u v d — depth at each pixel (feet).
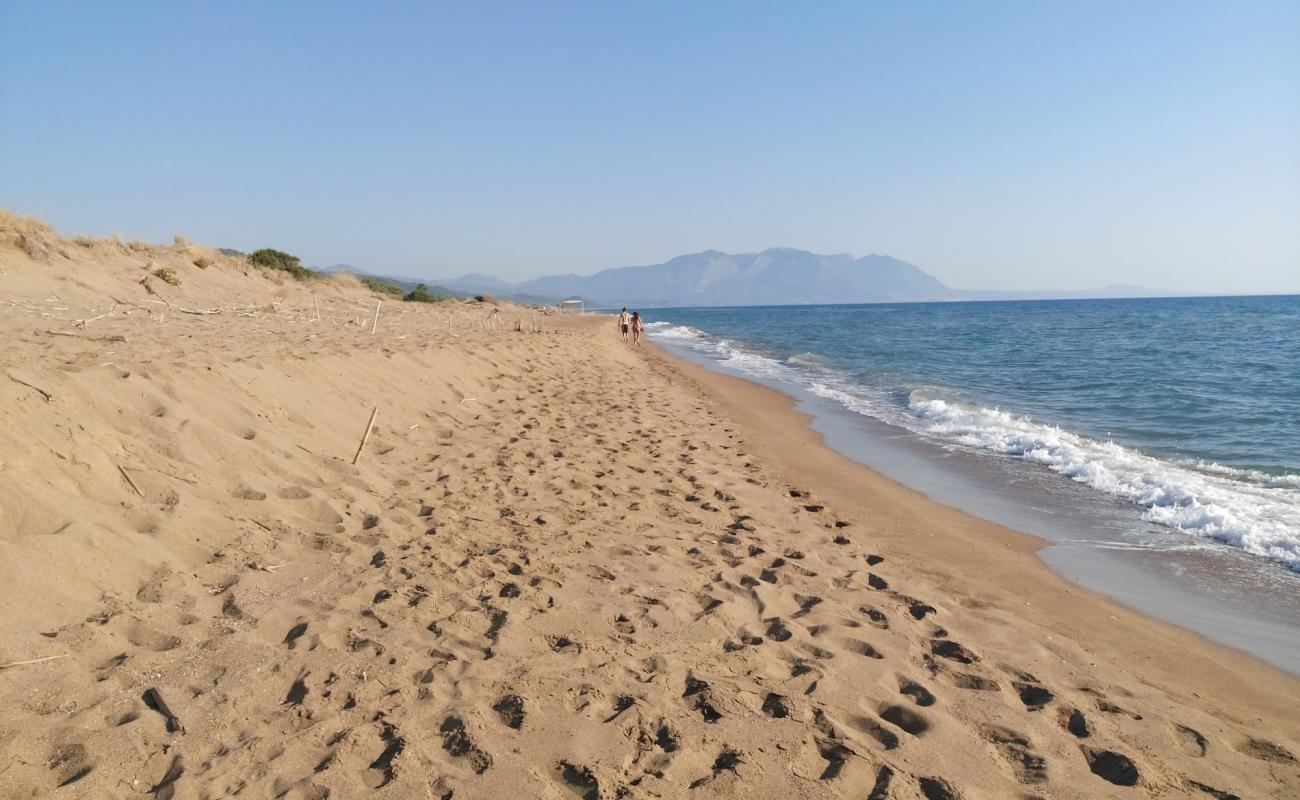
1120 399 58.13
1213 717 14.20
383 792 10.09
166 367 24.67
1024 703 14.08
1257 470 34.37
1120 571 22.84
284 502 20.13
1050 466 36.73
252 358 30.55
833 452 39.68
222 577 15.90
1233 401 55.31
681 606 16.93
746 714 12.60
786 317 352.28
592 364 66.95
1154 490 31.22
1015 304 596.29
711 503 25.90
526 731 11.70
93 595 13.79
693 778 10.91
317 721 11.59
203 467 19.97
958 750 12.17
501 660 13.82
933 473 35.45
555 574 18.13
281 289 80.12
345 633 14.30
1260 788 11.78
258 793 9.94
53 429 17.60
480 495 24.26
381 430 30.14
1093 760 12.30
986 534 26.07
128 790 9.86
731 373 81.97
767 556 20.89
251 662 13.00
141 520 16.55
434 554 18.61
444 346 48.32
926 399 58.80
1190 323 182.19
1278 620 19.47
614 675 13.61
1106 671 15.88
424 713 11.96
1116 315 254.47
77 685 11.60
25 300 43.09
